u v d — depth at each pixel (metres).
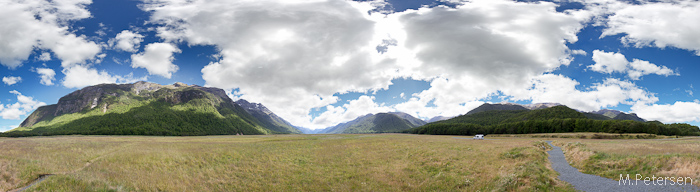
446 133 185.88
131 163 37.06
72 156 41.66
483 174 30.12
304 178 33.47
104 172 31.86
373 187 28.67
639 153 31.86
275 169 38.25
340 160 44.97
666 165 25.33
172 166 37.38
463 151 49.50
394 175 33.03
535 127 147.00
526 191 22.41
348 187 29.12
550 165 34.34
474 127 174.38
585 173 28.77
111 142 68.12
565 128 136.00
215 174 35.16
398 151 53.09
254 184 31.23
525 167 29.16
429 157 44.06
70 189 24.55
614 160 30.30
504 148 51.47
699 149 32.50
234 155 46.62
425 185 28.17
